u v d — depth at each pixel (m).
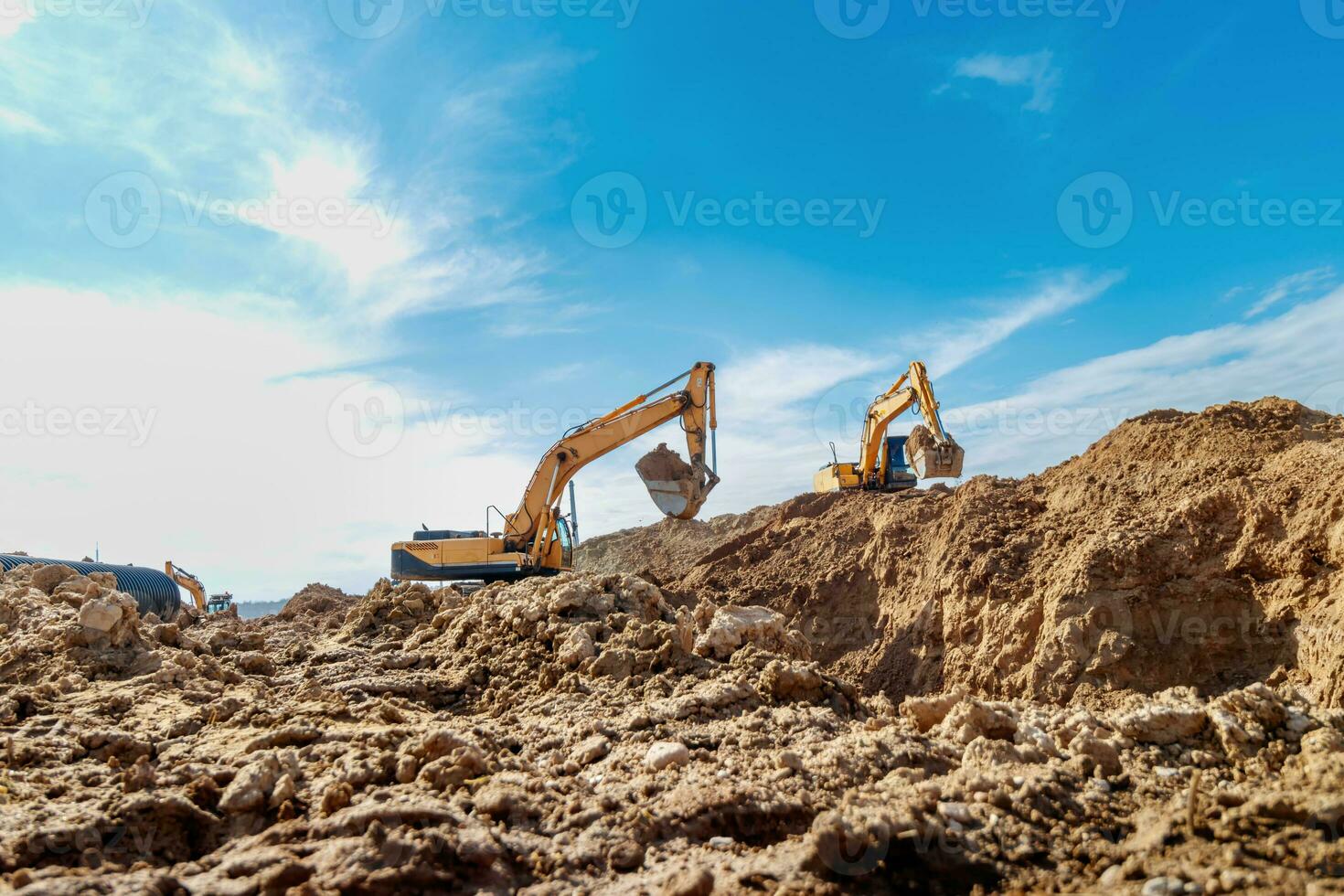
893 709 9.99
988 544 23.11
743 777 6.46
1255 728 6.24
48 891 3.99
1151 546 18.66
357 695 10.21
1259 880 4.11
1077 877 4.62
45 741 6.83
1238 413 22.83
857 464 35.28
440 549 22.86
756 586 30.03
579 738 7.99
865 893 4.53
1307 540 16.25
